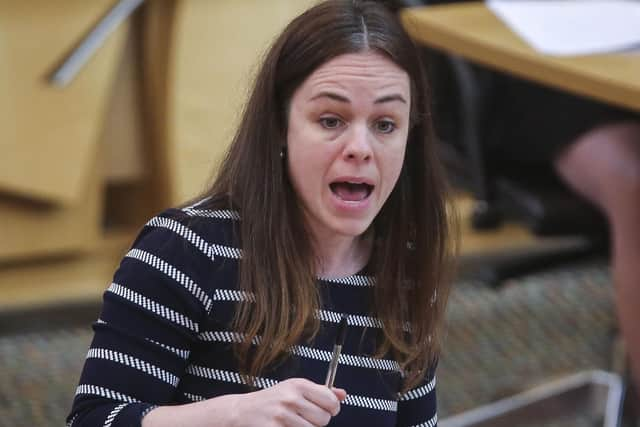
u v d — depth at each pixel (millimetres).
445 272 5102
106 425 4352
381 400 4863
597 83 7621
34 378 10469
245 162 4727
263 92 4676
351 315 4852
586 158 8977
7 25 10414
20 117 10578
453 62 9219
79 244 11344
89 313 11500
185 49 11078
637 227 8688
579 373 10617
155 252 4621
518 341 11719
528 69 8039
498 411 9766
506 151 9344
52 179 10758
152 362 4535
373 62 4504
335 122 4535
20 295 11195
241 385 4629
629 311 8781
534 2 9258
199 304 4598
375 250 4977
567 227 8992
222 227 4707
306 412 4148
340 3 4605
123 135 11492
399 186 5008
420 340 4992
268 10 11344
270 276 4629
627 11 9109
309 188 4590
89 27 10586
